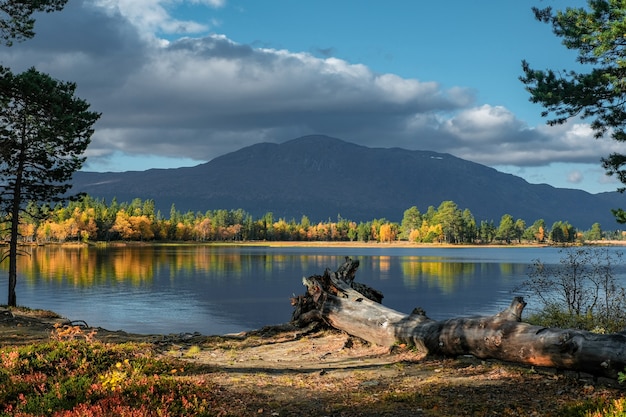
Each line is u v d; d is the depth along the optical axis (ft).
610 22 46.73
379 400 29.17
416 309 46.68
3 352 34.99
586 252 57.11
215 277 224.12
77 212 557.74
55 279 201.57
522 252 531.91
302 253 472.85
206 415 25.43
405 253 494.18
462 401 28.25
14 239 92.02
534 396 28.48
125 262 303.48
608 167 52.29
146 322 113.50
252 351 50.11
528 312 65.77
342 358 45.09
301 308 61.36
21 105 83.15
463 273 251.19
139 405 25.52
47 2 67.21
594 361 29.30
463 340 37.73
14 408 26.25
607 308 50.26
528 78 51.44
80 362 33.73
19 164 91.86
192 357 45.65
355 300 53.78
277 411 27.35
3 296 148.46
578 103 49.55
